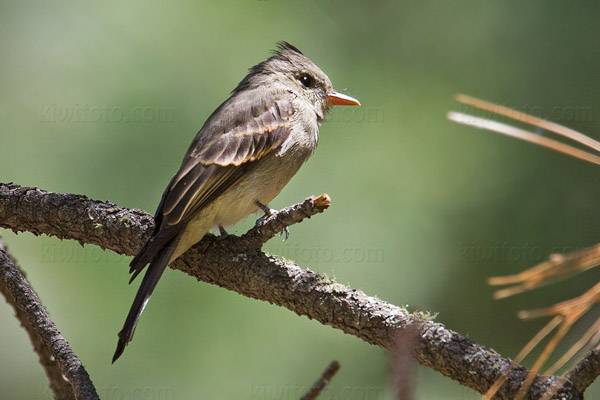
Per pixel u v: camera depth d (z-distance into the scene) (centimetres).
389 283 1091
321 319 656
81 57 1138
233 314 1022
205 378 990
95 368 1001
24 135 1098
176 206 745
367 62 1211
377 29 1230
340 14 1234
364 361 1019
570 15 1196
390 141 1161
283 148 852
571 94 1165
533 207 1113
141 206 1075
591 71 1168
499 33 1212
